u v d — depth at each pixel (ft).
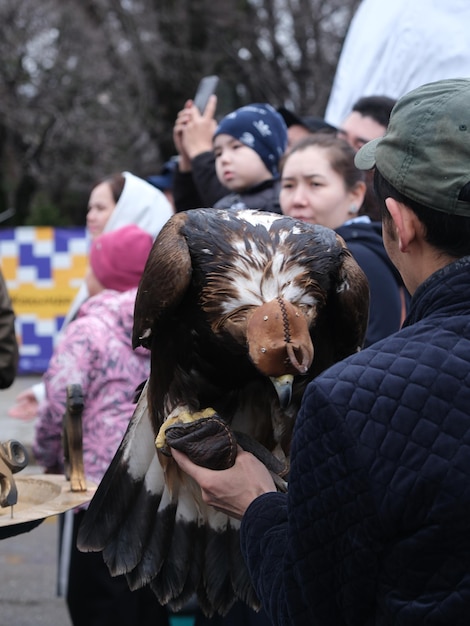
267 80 68.90
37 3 61.26
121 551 8.54
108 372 12.93
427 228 5.85
